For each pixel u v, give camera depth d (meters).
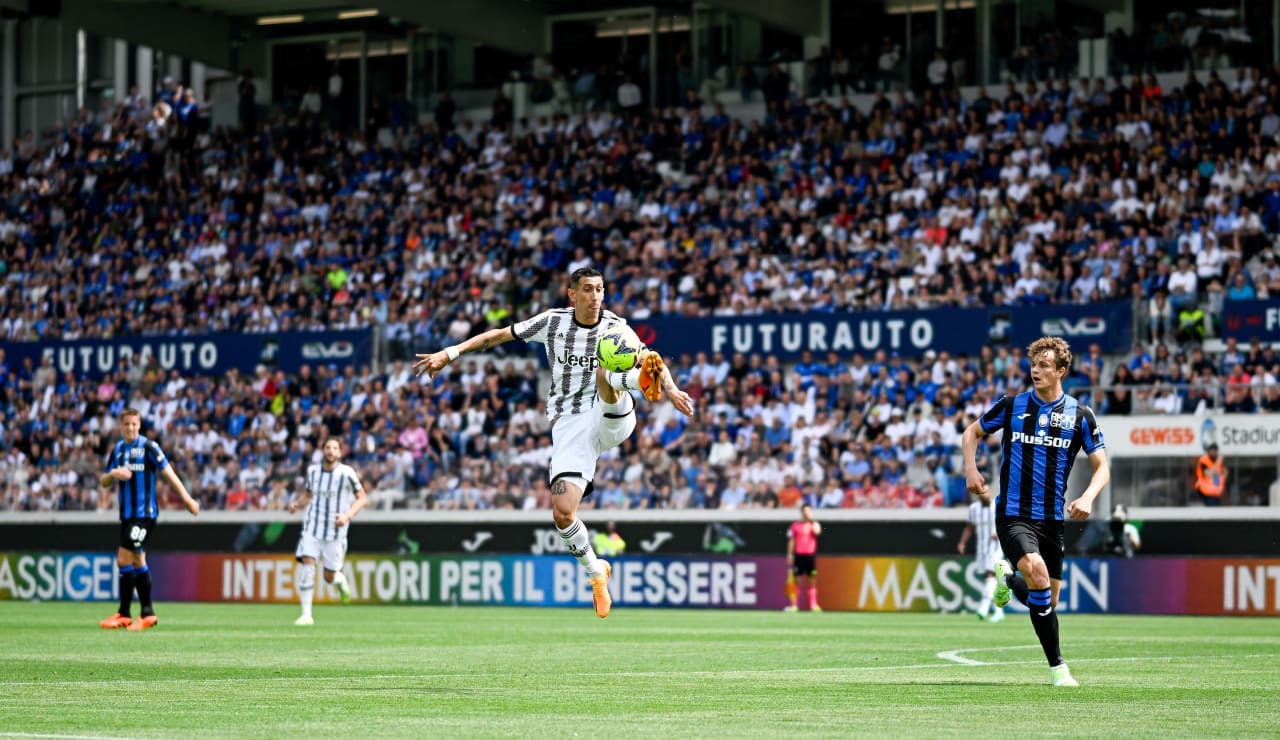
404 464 60.88
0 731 14.40
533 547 57.69
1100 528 50.97
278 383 66.00
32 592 62.91
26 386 71.25
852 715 16.12
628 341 19.34
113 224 80.31
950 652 28.14
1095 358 55.25
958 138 67.19
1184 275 56.19
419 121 82.50
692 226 68.31
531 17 80.81
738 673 22.44
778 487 55.97
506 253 70.12
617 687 19.80
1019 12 71.12
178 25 84.75
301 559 39.69
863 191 66.75
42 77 97.19
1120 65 68.94
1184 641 32.47
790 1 74.50
